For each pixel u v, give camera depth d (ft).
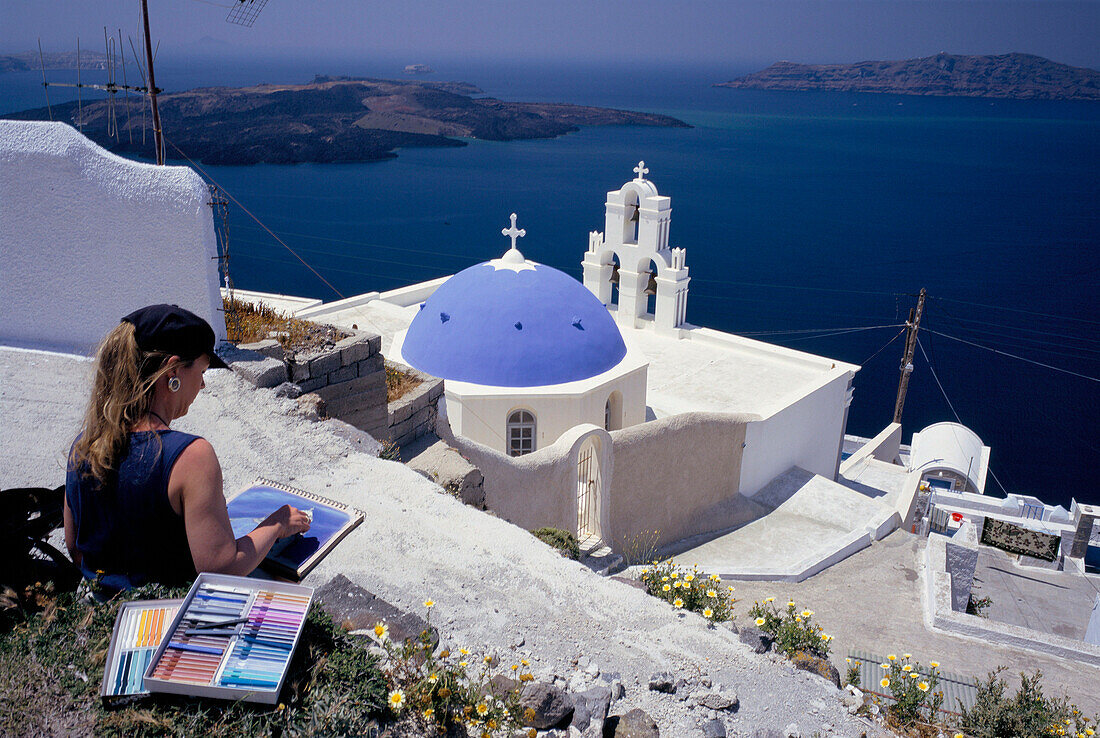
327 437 25.41
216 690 10.46
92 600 12.09
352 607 16.24
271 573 13.82
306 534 14.80
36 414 24.21
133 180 26.66
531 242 534.37
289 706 10.97
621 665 18.03
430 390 37.91
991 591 63.72
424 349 64.34
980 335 365.81
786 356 83.71
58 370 26.55
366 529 21.44
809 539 61.67
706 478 62.64
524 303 63.10
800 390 74.59
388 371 40.29
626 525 56.24
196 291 27.66
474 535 22.36
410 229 569.23
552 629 18.98
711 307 394.73
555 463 45.65
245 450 23.58
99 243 27.32
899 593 49.19
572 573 21.66
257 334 31.37
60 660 11.20
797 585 51.19
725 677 18.34
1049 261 515.09
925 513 75.00
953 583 49.85
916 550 60.08
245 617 11.25
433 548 21.31
